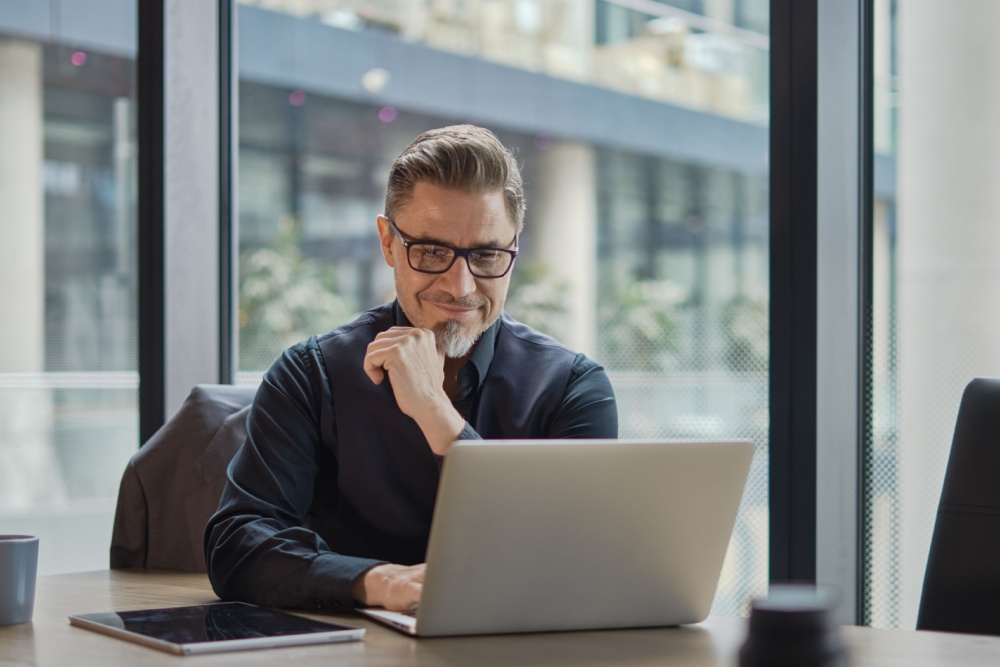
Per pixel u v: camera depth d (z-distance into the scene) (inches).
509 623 39.2
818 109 61.7
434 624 38.2
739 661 26.8
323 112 171.6
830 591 28.2
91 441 99.7
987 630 46.0
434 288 55.9
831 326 62.9
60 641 37.9
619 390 84.0
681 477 38.9
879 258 64.9
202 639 36.6
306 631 38.2
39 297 108.3
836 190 63.0
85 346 105.1
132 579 56.7
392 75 182.7
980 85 63.7
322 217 163.3
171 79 84.2
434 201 55.2
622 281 158.2
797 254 62.3
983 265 63.7
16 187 107.5
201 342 87.0
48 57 102.3
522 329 62.7
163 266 84.2
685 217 136.5
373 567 44.3
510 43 184.2
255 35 112.0
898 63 64.7
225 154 89.0
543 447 36.7
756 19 84.4
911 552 64.6
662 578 40.1
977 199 63.7
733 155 89.4
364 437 56.7
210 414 66.2
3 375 106.0
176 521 63.9
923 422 64.6
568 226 169.6
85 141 103.7
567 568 38.6
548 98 177.8
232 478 53.2
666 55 133.6
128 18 95.7
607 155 164.4
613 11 153.0
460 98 188.9
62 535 98.9
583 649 37.0
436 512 36.5
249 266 117.7
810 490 62.0
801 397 62.2
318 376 57.6
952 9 64.0
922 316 64.6
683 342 80.9
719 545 40.7
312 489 56.1
